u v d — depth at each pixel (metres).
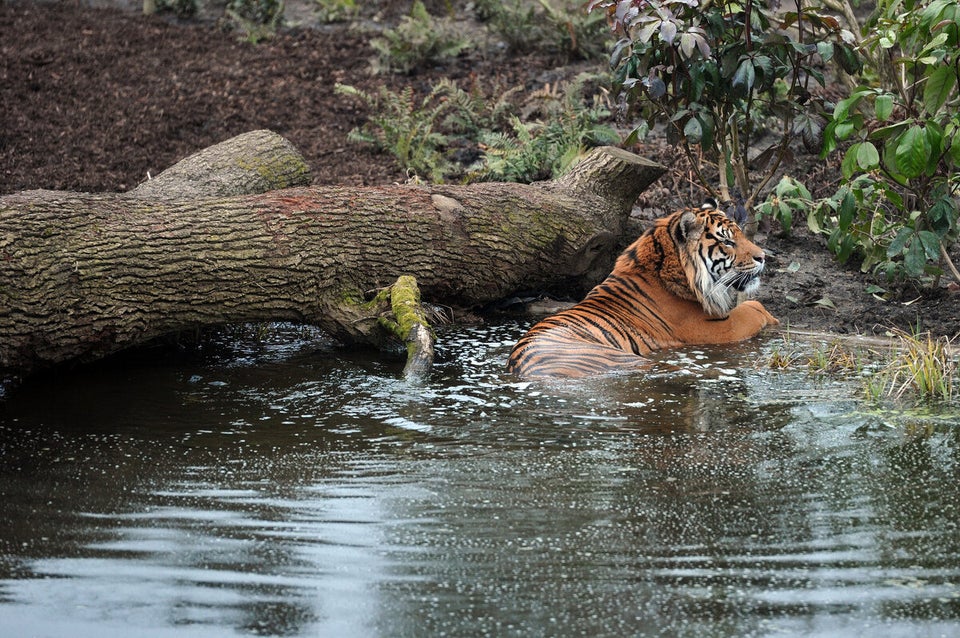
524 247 12.92
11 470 7.54
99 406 9.27
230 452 7.91
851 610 5.24
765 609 5.27
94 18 23.05
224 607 5.39
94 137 17.36
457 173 16.98
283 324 12.70
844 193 11.77
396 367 10.64
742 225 12.53
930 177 11.37
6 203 9.70
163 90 19.39
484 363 10.69
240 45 22.02
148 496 6.96
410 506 6.69
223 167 13.32
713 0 12.63
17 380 9.96
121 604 5.44
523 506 6.65
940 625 5.08
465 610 5.33
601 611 5.29
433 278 12.19
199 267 10.37
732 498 6.71
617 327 11.07
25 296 9.29
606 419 8.54
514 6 22.20
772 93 13.02
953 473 7.05
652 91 12.39
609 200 14.09
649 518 6.42
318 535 6.25
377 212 11.84
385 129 17.14
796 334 11.70
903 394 9.10
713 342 11.48
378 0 24.56
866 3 19.41
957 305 12.27
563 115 17.16
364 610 5.34
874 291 12.91
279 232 10.98
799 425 8.25
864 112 15.00
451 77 20.27
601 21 20.20
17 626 5.23
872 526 6.22
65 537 6.27
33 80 19.17
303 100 19.47
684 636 5.04
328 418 8.80
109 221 10.13
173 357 11.14
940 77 10.68
